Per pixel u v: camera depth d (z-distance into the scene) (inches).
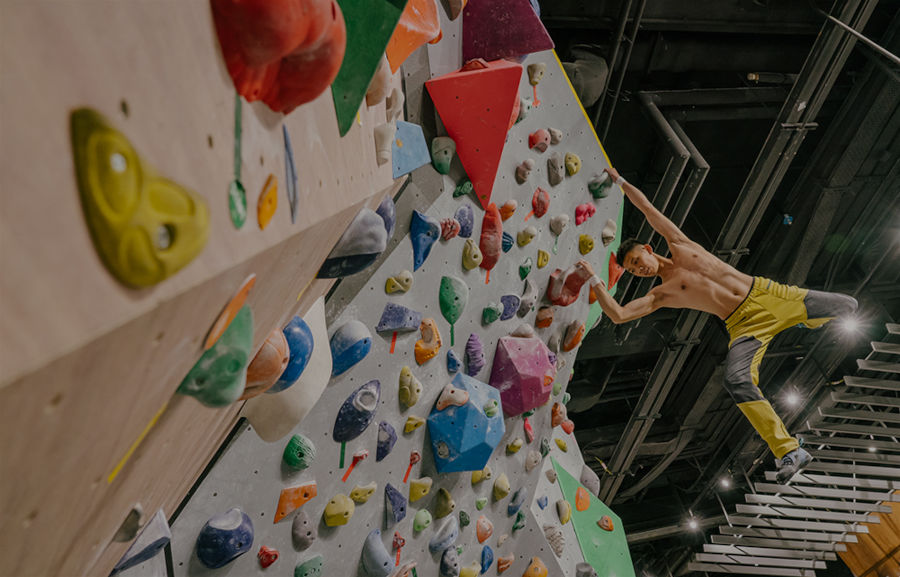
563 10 254.4
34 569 30.4
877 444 350.9
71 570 39.5
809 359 365.1
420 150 111.0
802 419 371.6
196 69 25.5
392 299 120.4
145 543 72.3
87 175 19.2
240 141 30.1
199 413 45.3
